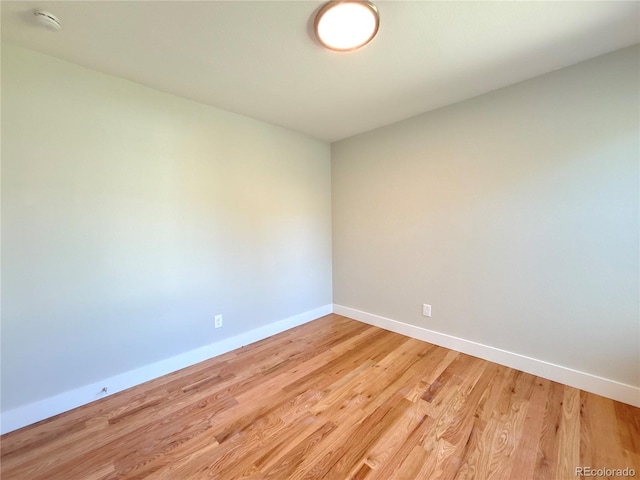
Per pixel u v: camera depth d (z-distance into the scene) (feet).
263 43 5.19
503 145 7.08
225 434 5.04
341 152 11.17
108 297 6.28
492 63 5.95
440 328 8.55
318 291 11.30
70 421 5.43
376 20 4.56
